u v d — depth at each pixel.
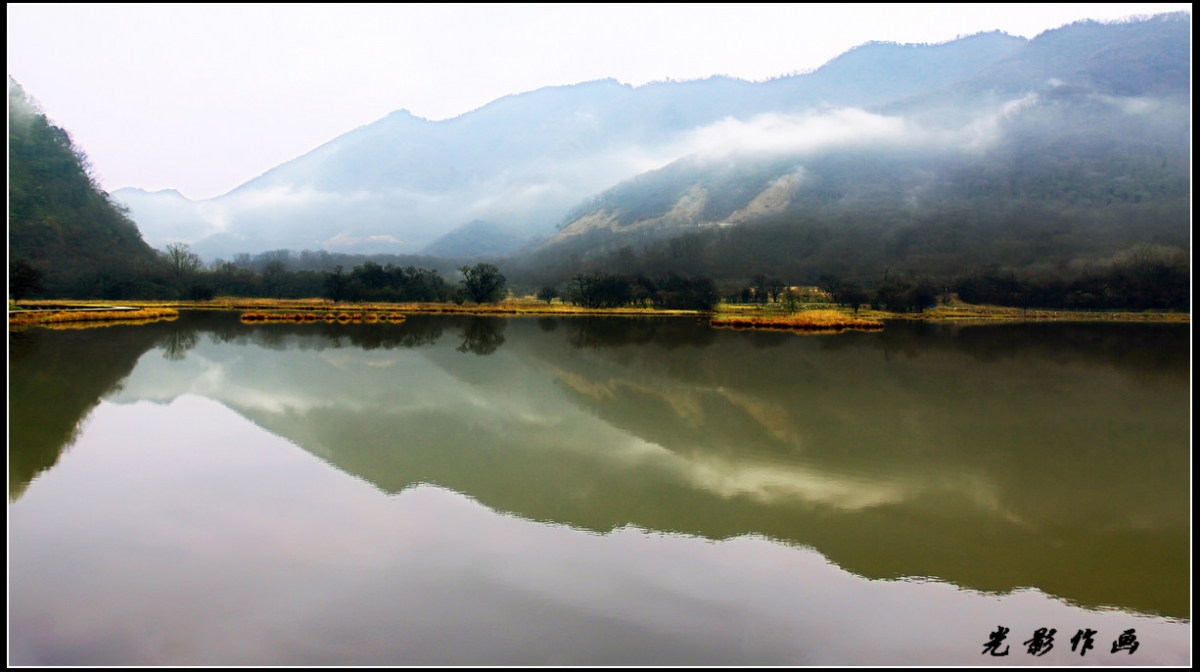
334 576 9.45
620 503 12.66
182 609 8.52
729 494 13.30
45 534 10.77
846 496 13.14
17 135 154.38
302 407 21.86
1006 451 16.81
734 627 8.29
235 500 12.51
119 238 160.75
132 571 9.52
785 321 69.12
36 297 110.19
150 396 23.17
